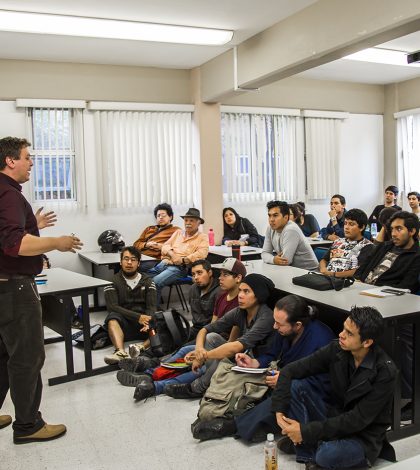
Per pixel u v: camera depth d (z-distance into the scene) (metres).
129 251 4.49
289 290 3.31
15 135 5.84
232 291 3.65
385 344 2.65
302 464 2.55
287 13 4.55
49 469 2.60
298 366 2.57
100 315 5.89
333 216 6.70
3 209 2.55
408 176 7.76
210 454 2.69
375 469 2.42
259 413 2.74
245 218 6.75
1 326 2.68
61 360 4.32
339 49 4.16
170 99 6.53
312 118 7.44
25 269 2.66
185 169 6.65
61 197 6.09
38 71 5.89
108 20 4.57
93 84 6.13
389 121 7.96
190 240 5.66
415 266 3.38
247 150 7.00
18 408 2.80
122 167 6.33
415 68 6.88
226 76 5.74
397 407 2.75
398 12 3.53
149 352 4.00
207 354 3.18
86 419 3.16
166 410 3.26
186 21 4.71
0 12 4.25
